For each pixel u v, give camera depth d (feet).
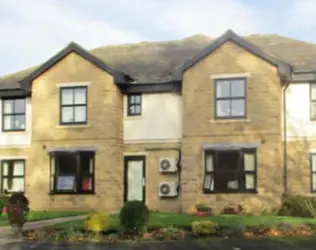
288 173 84.23
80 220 69.21
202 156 83.56
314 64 86.53
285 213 77.00
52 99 91.45
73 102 90.63
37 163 91.71
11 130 96.63
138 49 106.42
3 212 76.95
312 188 83.71
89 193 88.63
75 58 90.79
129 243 54.85
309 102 84.74
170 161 88.38
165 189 88.12
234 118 82.94
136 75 93.56
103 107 88.99
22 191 94.79
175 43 108.06
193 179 83.61
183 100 85.20
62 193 89.76
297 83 85.20
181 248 51.06
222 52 84.17
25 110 96.27
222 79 83.82
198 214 75.00
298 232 59.26
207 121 83.97
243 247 50.98
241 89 83.35
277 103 81.76
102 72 89.56
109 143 88.33
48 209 90.07
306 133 84.38
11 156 96.22
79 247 52.65
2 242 56.49
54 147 90.68
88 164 89.56
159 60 99.09
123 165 90.84
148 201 89.30
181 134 88.53
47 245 54.13
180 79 86.63
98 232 59.06
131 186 90.58
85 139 89.51
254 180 81.56
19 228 60.85
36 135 92.07
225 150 82.64
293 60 88.99
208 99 84.17
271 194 80.38
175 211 87.51
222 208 81.61
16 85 96.68
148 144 90.38
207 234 57.98
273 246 51.31
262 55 82.48
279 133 81.46
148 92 90.68
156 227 59.82
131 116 91.56
